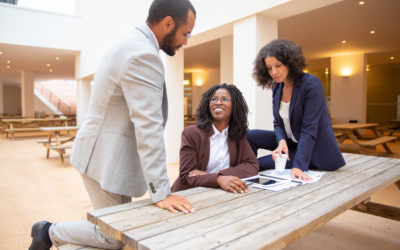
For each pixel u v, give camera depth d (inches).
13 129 421.4
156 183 45.8
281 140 78.5
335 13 237.5
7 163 234.1
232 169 68.1
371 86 500.1
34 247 57.3
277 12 155.2
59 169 210.2
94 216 42.4
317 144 74.4
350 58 400.5
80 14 461.4
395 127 394.0
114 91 47.9
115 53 47.4
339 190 56.4
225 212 44.1
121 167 49.4
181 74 240.7
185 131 72.4
